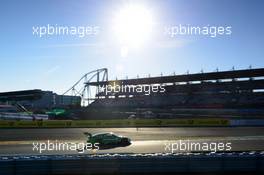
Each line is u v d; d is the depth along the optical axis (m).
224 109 78.81
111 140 31.77
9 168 19.52
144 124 55.66
